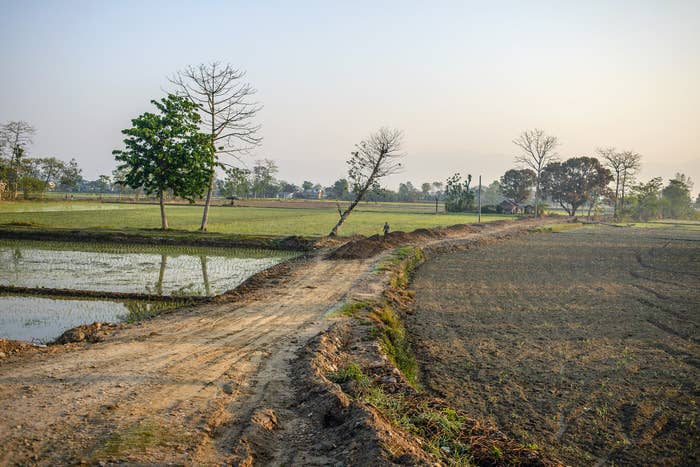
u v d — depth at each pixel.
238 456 6.50
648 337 15.44
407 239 40.59
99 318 15.65
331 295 18.97
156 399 8.38
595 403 10.46
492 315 18.36
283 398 8.78
